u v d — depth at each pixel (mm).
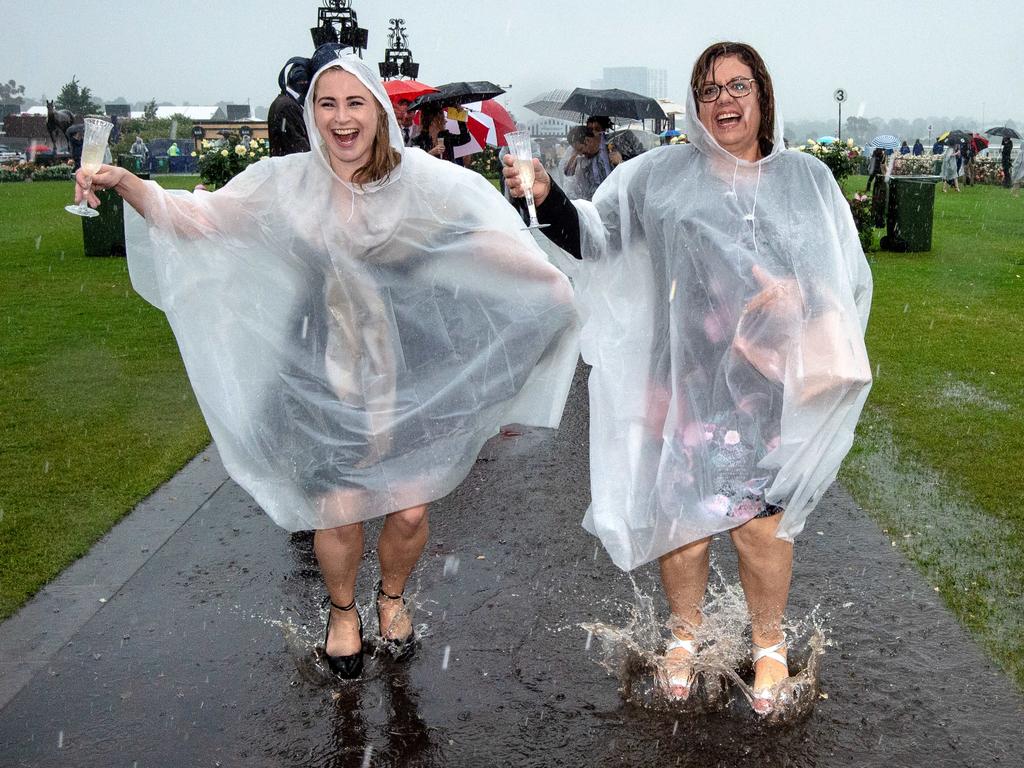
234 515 5301
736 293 3385
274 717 3441
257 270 3590
